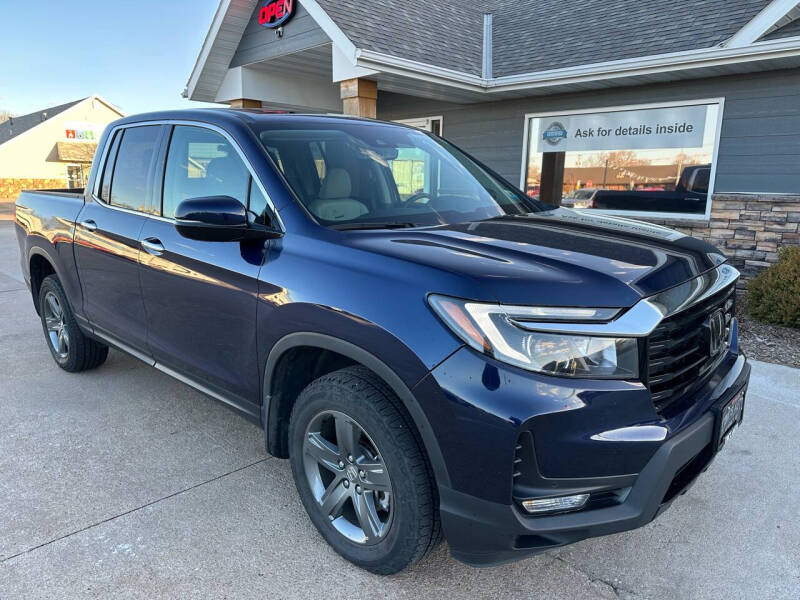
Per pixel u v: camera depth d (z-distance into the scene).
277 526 2.61
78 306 3.93
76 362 4.28
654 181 8.95
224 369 2.76
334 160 2.82
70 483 2.93
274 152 2.68
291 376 2.51
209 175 2.87
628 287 1.89
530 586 2.26
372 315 2.01
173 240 2.92
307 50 9.22
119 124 3.65
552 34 9.84
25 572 2.29
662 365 1.92
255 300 2.45
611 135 9.27
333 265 2.20
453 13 10.98
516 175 10.52
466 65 9.20
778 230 6.53
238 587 2.22
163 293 3.01
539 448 1.78
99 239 3.49
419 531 2.06
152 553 2.41
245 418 2.79
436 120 11.62
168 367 3.21
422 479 2.02
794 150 7.60
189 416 3.72
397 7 9.79
